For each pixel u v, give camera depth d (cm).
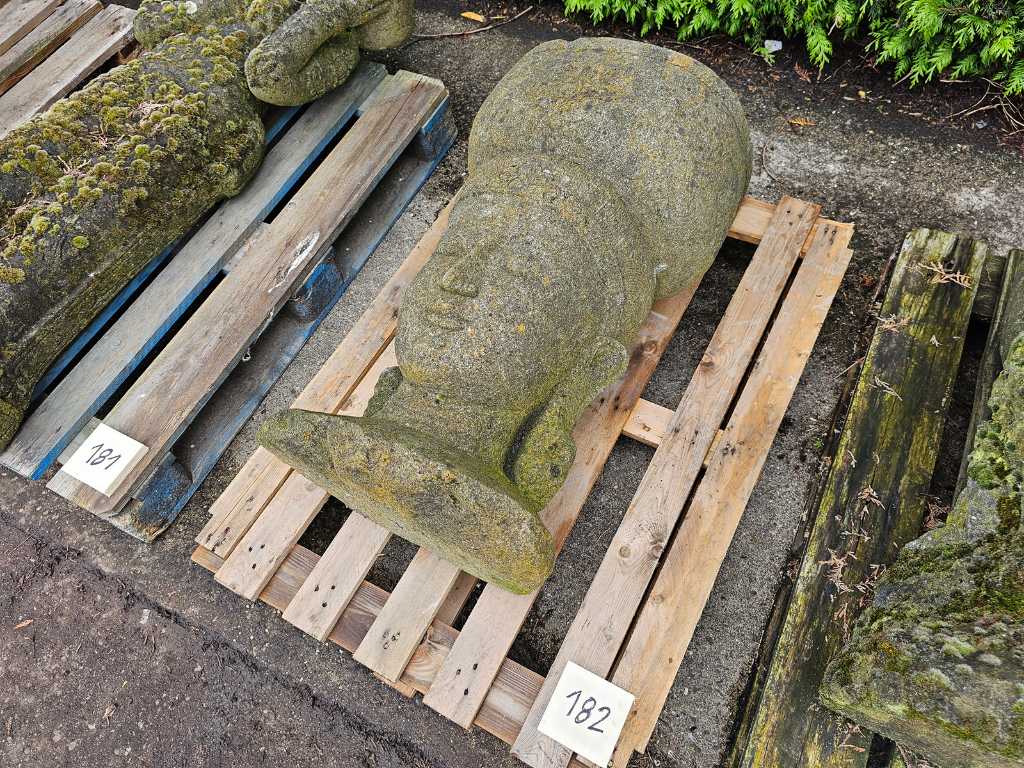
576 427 207
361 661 187
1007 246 240
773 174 266
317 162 280
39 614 217
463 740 186
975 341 219
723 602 195
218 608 210
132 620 212
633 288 179
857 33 286
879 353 204
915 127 268
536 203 167
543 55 193
